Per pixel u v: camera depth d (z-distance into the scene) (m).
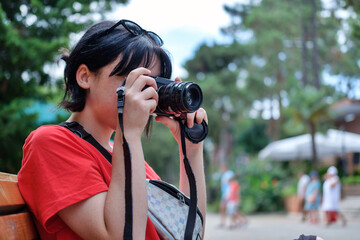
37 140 1.26
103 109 1.37
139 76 1.27
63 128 1.32
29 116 4.74
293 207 19.05
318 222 14.41
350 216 16.38
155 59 1.40
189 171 1.42
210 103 40.31
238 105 41.56
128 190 1.17
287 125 24.23
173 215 1.35
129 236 1.14
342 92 38.12
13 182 1.27
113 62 1.35
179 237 1.33
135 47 1.36
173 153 38.41
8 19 5.32
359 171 21.98
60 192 1.18
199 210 1.44
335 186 13.18
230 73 41.31
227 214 13.88
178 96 1.26
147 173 1.63
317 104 21.61
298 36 34.84
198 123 1.53
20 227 1.21
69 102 1.41
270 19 32.56
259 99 41.12
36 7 5.11
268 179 21.12
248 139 46.34
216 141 43.66
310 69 38.06
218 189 25.48
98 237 1.16
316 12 28.78
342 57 35.91
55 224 1.23
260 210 20.31
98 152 1.33
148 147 36.66
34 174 1.24
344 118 24.27
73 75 1.41
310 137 21.80
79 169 1.22
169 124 1.47
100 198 1.20
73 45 1.44
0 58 5.05
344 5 5.58
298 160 24.48
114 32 1.39
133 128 1.23
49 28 5.34
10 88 5.29
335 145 21.77
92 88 1.38
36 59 5.00
